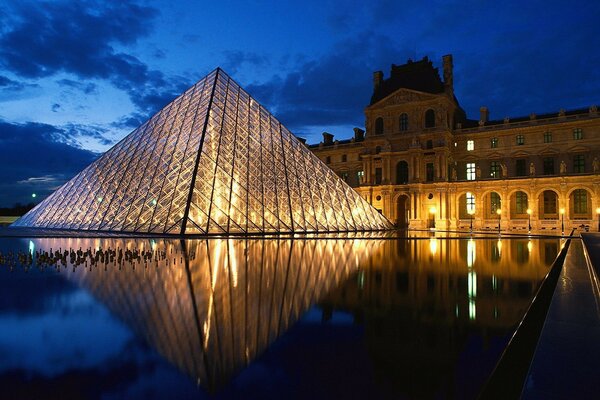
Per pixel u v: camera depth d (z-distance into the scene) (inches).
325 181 2733.8
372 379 306.2
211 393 281.7
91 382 302.0
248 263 1004.6
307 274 844.0
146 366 335.9
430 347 383.6
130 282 738.8
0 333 430.9
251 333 430.6
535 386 235.1
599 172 3134.8
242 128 2469.2
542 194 3531.0
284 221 2278.5
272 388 290.4
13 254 1155.3
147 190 2185.0
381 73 4389.8
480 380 301.4
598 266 711.7
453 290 679.1
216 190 2082.9
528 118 3715.6
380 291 666.2
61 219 2546.8
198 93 2647.6
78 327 453.4
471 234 2755.9
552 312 403.9
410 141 3954.2
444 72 3996.1
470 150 3855.8
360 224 2844.5
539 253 1350.9
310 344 393.4
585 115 3358.8
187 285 708.0
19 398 273.1
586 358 277.1
